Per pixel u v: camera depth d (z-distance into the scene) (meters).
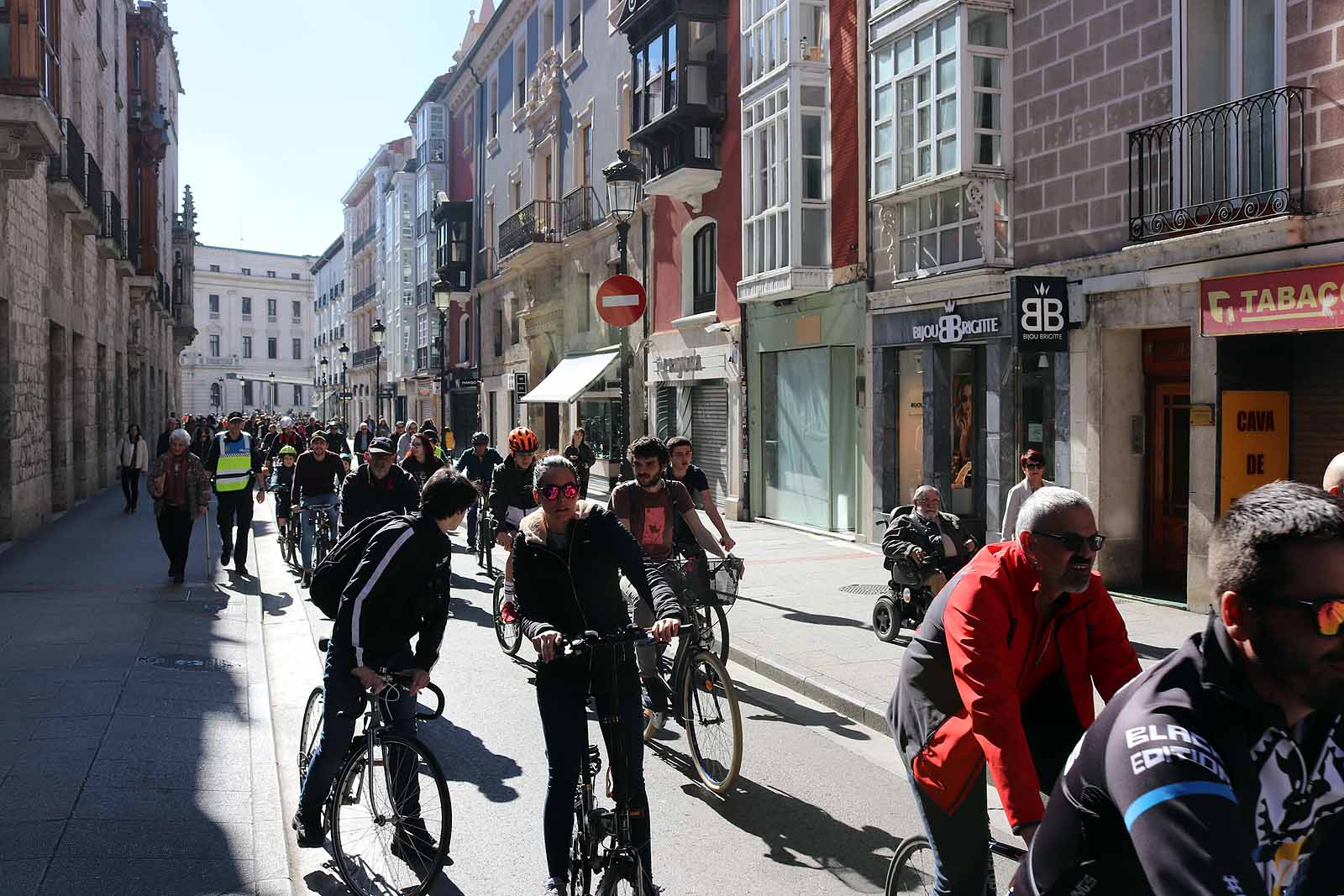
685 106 18.33
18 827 4.32
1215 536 1.59
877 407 14.46
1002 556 2.86
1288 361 9.38
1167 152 9.77
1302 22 8.48
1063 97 11.01
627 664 3.79
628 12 20.98
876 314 14.36
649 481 6.58
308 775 4.25
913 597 8.28
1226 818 1.43
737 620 9.49
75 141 17.64
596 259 25.30
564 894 3.61
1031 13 11.43
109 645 7.90
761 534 16.23
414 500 8.88
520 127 32.03
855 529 15.22
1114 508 10.70
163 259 38.09
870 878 4.27
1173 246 9.45
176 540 10.93
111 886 3.81
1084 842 1.69
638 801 3.60
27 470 15.20
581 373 24.48
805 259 15.55
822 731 6.47
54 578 11.31
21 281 14.69
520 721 6.51
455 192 40.78
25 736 5.60
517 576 3.97
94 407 22.00
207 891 3.82
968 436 13.35
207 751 5.46
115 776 4.99
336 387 69.44
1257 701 1.56
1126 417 10.70
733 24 18.23
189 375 89.12
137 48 29.55
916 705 3.02
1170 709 1.58
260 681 7.11
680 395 20.89
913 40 12.66
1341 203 8.20
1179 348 10.32
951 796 2.91
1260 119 8.77
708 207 19.36
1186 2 9.51
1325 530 1.44
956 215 12.49
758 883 4.23
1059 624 2.91
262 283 93.50
